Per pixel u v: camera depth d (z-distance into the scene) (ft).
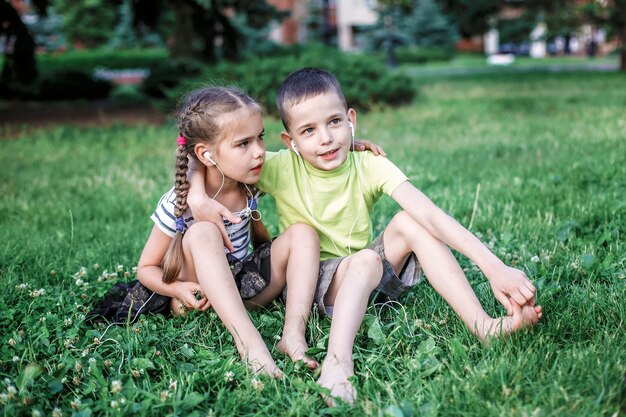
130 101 50.42
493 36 144.15
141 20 41.81
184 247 7.82
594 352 6.56
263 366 6.95
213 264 7.49
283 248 8.16
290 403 6.34
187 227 8.18
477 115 30.30
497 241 10.94
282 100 8.05
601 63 93.25
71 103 51.34
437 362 6.82
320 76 7.98
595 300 8.00
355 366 7.06
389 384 6.38
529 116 28.81
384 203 13.94
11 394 6.40
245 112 7.68
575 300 8.09
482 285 8.76
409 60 113.60
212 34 45.57
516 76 61.05
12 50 37.09
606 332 7.03
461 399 6.07
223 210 7.84
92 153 25.04
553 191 13.93
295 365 6.95
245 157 7.78
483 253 7.32
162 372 7.11
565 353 6.81
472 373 6.38
